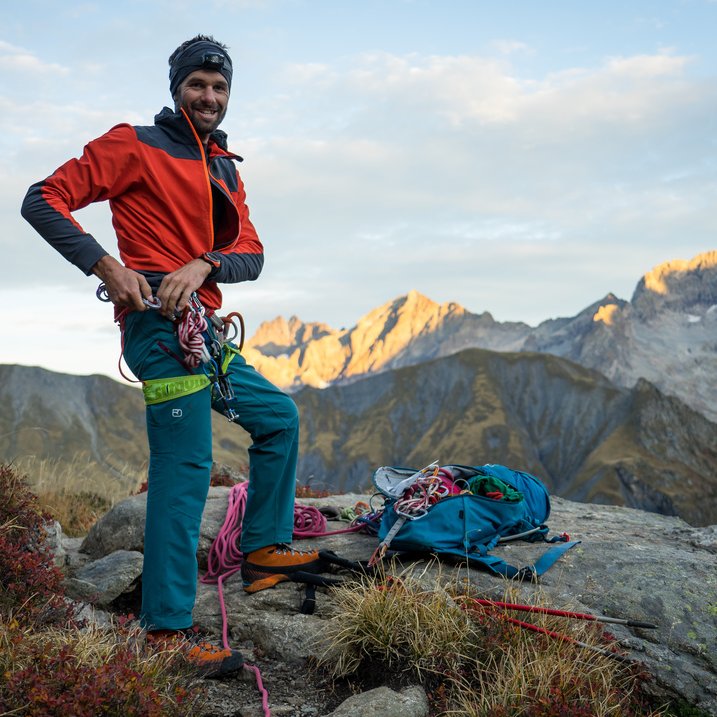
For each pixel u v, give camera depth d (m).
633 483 173.75
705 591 3.97
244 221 3.84
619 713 3.09
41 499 6.77
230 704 3.26
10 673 2.53
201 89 3.49
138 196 3.41
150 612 3.39
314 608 3.99
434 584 3.95
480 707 3.07
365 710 3.04
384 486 4.68
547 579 4.13
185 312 3.38
